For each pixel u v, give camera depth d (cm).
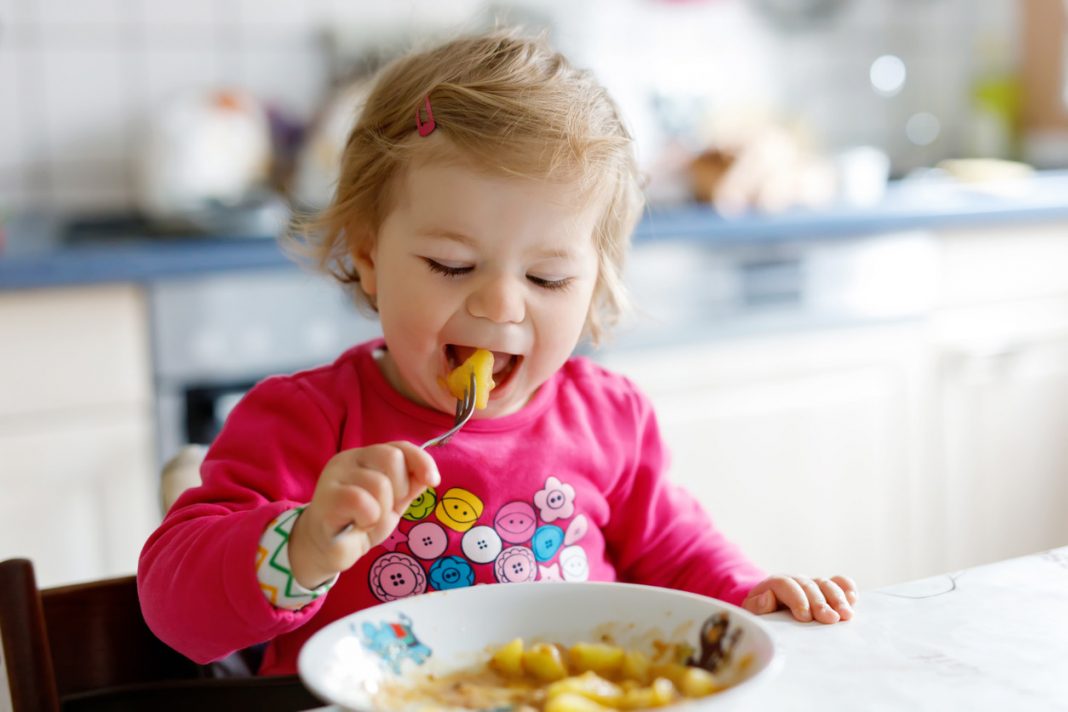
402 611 70
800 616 79
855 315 234
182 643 80
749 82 295
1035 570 87
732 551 113
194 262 192
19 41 240
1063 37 288
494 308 94
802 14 297
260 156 244
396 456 70
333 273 122
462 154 94
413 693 66
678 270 220
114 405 191
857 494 238
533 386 101
